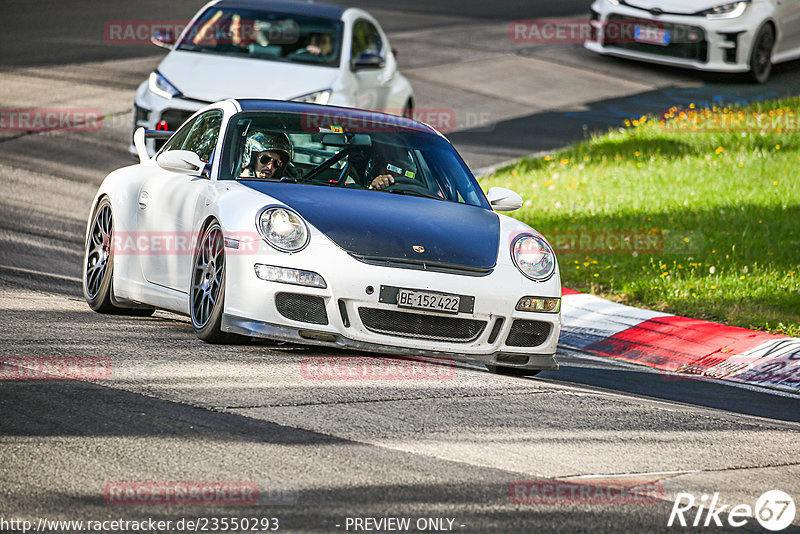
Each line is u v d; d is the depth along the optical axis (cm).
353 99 4438
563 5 10175
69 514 1352
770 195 4644
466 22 9088
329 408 1895
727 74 7462
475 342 2312
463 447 1744
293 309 2225
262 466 1565
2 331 2312
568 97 6781
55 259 3406
